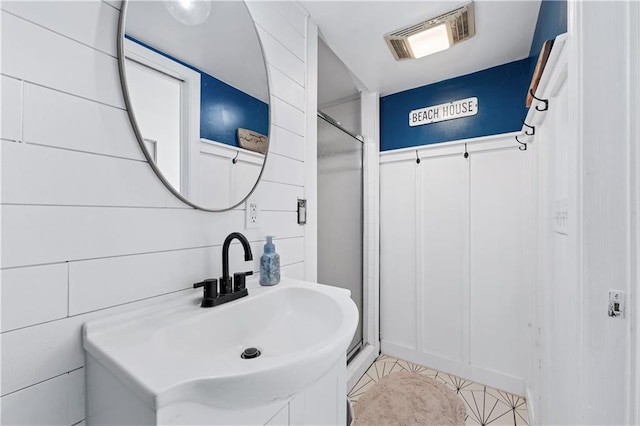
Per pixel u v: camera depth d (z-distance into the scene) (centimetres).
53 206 58
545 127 133
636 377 68
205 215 90
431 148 213
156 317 72
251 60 108
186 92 84
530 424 152
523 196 180
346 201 209
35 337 56
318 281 177
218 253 94
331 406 86
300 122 135
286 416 68
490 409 166
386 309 232
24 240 54
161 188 78
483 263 194
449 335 205
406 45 168
